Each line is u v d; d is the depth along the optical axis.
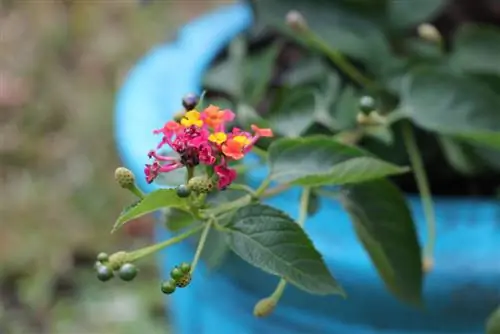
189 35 0.55
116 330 0.72
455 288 0.44
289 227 0.38
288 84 0.50
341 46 0.50
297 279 0.38
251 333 0.48
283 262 0.38
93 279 0.76
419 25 0.55
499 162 0.47
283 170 0.40
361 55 0.50
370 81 0.50
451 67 0.49
